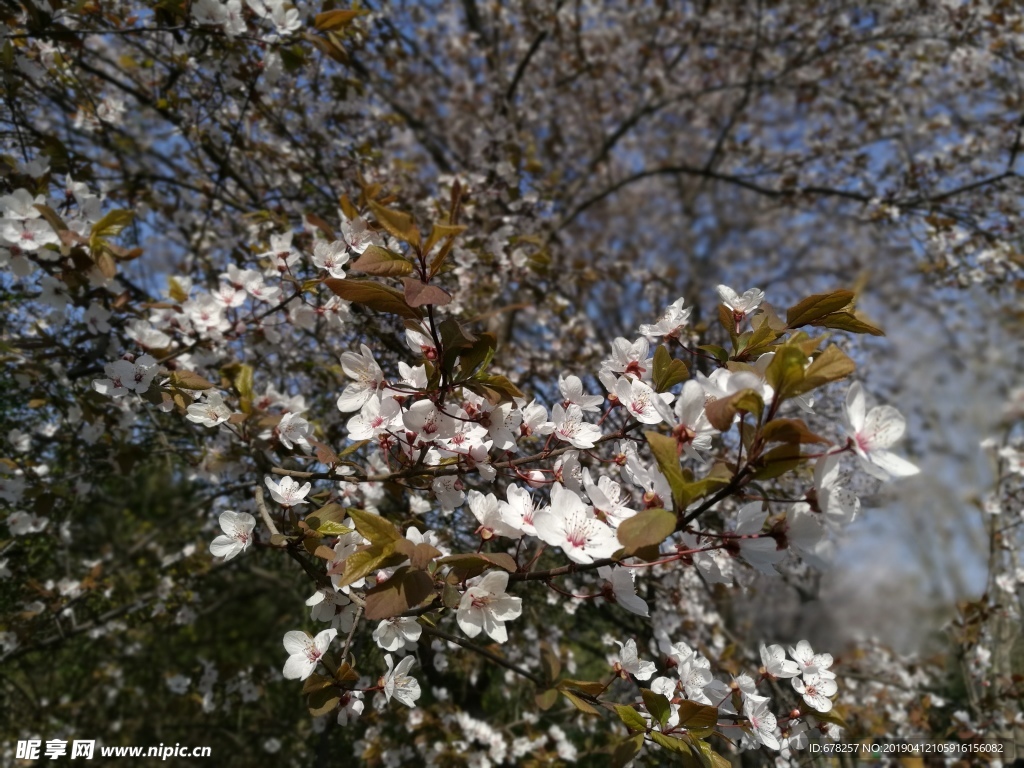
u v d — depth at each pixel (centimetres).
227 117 332
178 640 566
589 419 195
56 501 304
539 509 145
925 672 511
